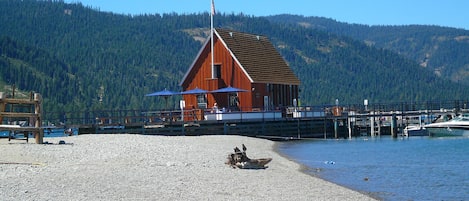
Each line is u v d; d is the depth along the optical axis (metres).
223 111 60.69
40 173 24.81
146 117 55.22
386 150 48.72
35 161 28.83
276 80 71.00
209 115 58.50
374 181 29.14
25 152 31.05
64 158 30.17
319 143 58.28
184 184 24.19
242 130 59.88
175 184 24.02
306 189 25.42
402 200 23.94
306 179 28.70
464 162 38.28
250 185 25.31
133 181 24.09
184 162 31.34
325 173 32.25
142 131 54.28
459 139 63.50
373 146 53.81
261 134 61.66
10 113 34.72
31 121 37.38
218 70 68.31
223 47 68.00
